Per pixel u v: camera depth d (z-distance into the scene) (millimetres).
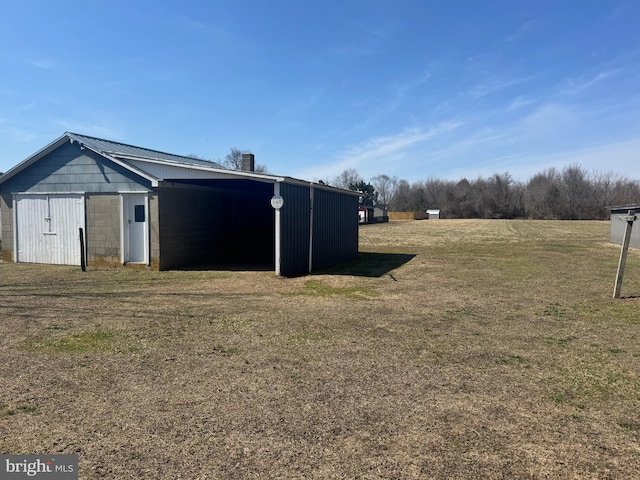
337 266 13688
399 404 3770
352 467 2807
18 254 13367
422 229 40594
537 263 14984
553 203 68812
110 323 6188
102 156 12117
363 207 57344
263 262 14195
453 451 3029
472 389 4129
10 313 6738
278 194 10500
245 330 5953
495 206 72938
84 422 3342
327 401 3793
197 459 2863
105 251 12250
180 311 6992
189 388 4012
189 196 13023
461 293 9102
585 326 6543
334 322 6492
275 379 4266
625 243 8688
